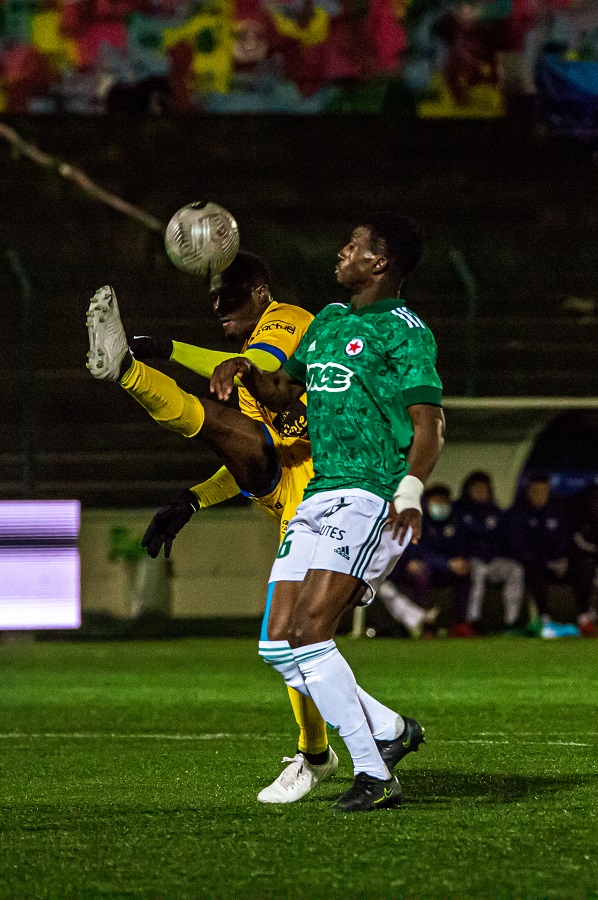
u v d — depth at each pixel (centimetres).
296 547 1473
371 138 6481
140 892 1084
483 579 4659
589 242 6181
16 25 6034
